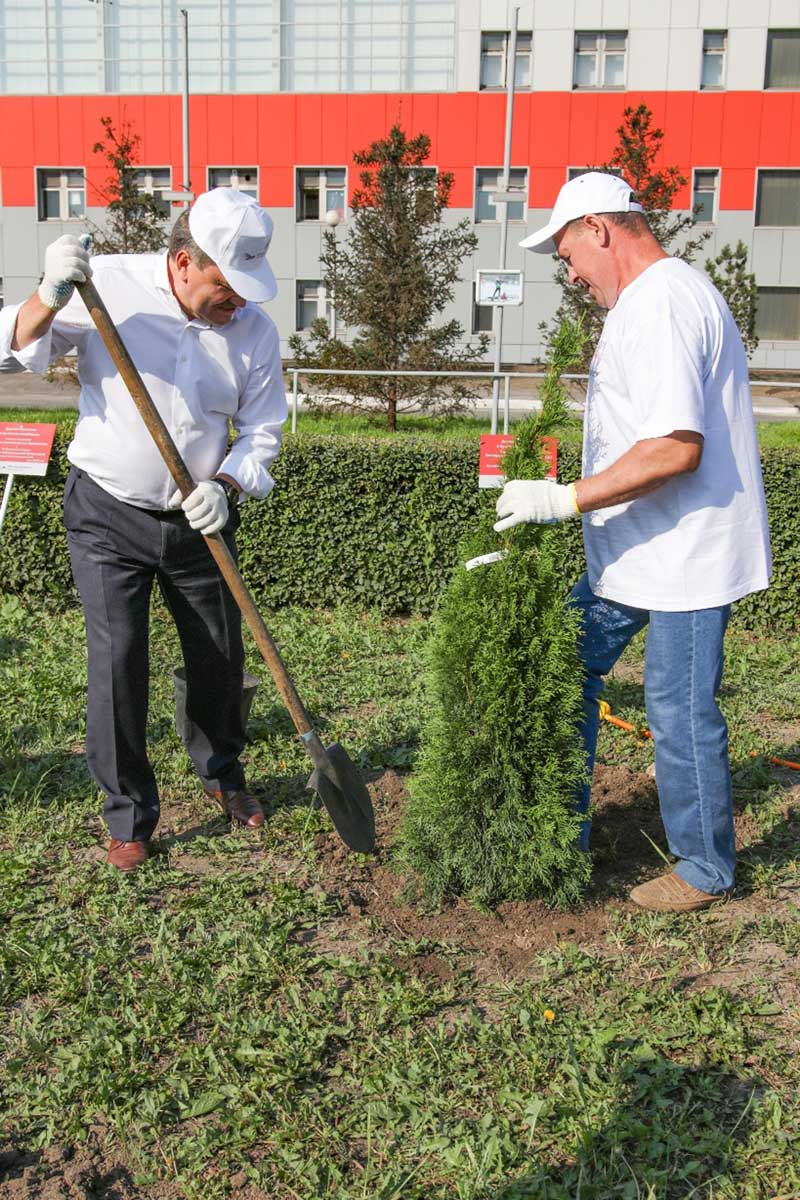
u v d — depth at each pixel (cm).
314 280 2981
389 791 452
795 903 360
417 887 365
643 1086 271
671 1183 246
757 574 338
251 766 473
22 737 495
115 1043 285
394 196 1820
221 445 376
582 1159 248
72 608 727
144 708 379
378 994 309
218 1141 256
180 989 310
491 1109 266
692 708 339
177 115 2950
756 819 425
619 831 414
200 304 345
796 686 593
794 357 2884
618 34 2808
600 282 337
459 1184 241
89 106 2967
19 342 335
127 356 330
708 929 345
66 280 316
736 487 330
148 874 375
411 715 533
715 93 2786
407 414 1952
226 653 396
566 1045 286
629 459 316
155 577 386
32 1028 291
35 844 395
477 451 710
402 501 716
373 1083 273
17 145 2995
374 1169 248
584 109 2819
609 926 347
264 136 2938
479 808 351
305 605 741
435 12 2872
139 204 2055
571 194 332
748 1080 275
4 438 687
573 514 325
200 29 2936
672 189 1806
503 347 2919
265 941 332
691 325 314
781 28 2755
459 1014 304
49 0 2953
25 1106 266
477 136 2858
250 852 397
